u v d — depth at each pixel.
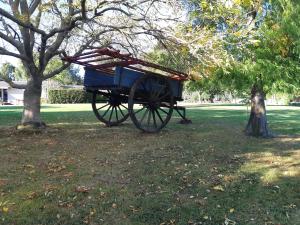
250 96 13.83
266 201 6.21
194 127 15.34
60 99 53.19
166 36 11.78
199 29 11.75
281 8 11.02
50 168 8.05
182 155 9.48
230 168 8.16
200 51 11.54
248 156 9.41
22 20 11.62
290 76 11.40
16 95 70.25
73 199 6.19
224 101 66.88
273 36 11.13
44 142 11.20
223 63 11.27
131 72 12.74
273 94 12.59
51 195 6.34
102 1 10.95
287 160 8.95
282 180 7.27
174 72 12.99
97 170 7.94
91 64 12.94
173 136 12.61
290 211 5.83
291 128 15.80
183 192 6.62
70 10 12.45
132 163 8.57
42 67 13.45
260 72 11.24
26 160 8.76
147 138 12.12
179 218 5.57
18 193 6.41
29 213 5.63
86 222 5.41
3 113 23.55
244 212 5.80
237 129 14.76
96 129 14.32
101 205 5.98
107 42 13.52
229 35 11.43
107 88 12.90
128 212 5.76
